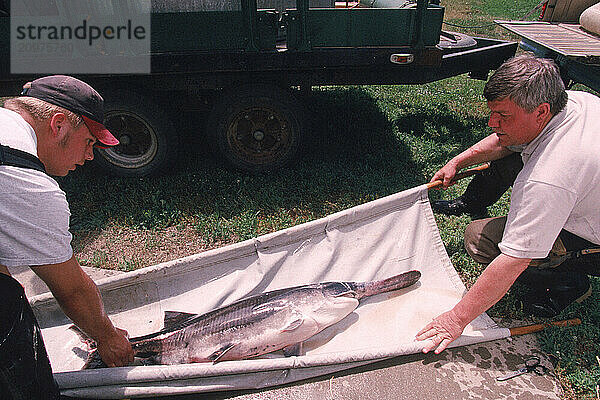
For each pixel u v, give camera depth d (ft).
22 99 6.01
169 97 15.56
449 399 8.54
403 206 11.63
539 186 7.61
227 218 14.56
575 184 7.56
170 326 9.16
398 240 11.41
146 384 7.78
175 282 10.13
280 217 14.37
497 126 8.11
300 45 13.78
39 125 6.04
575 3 21.20
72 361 8.78
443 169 12.04
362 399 8.53
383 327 9.69
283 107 15.16
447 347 9.04
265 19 13.52
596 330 10.07
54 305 9.41
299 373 8.61
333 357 8.34
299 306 8.99
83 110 6.33
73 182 16.10
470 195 13.43
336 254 11.02
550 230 7.71
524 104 7.43
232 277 10.37
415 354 9.34
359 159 17.83
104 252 13.14
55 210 5.85
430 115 22.26
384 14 13.60
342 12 13.46
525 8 52.34
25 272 12.14
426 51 14.07
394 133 19.69
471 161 11.71
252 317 8.80
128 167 16.01
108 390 7.57
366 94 24.73
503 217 10.60
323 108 22.30
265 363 8.08
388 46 14.10
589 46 16.51
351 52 14.02
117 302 9.85
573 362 9.14
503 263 8.10
